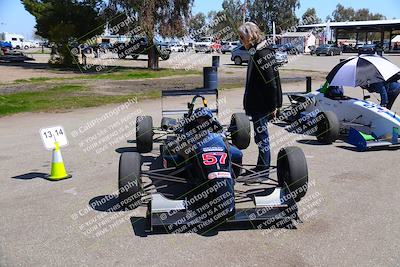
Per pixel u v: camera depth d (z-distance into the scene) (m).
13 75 28.48
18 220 5.51
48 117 13.83
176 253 4.55
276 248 4.61
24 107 15.65
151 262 4.37
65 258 4.50
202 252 4.55
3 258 4.52
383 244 4.64
